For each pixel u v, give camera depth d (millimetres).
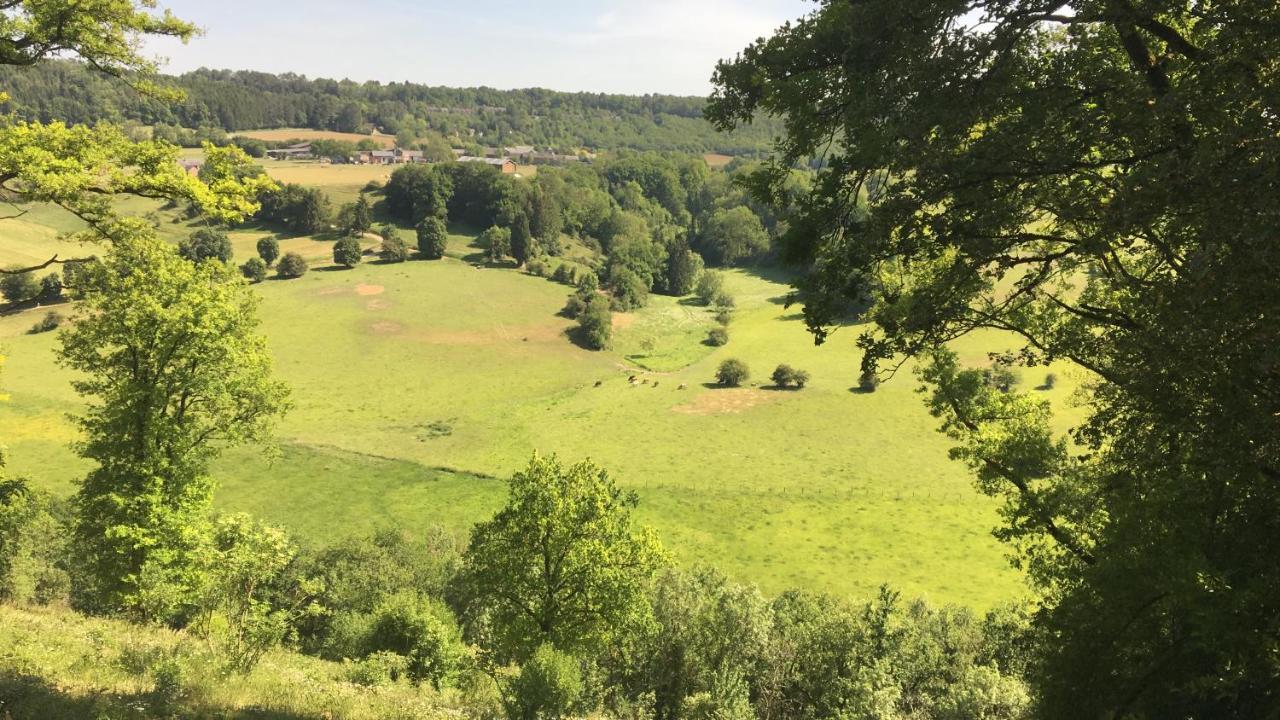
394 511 65312
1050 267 11406
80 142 13664
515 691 14852
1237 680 8180
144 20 14867
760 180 10453
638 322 135500
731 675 26781
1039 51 9641
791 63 9852
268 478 69812
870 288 10336
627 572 23734
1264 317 7328
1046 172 8602
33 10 13719
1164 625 9164
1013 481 15383
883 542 60594
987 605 51156
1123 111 7945
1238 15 7297
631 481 72875
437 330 119875
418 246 154375
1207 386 8008
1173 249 9477
